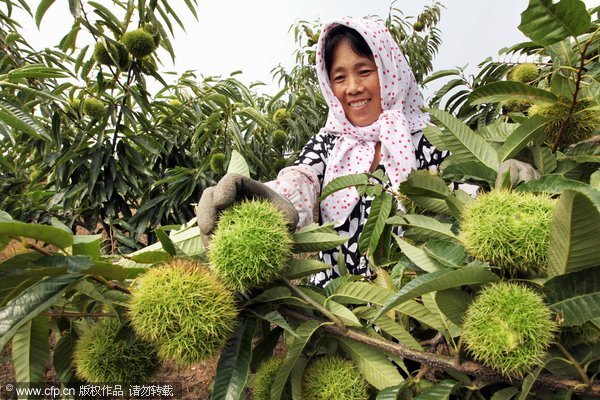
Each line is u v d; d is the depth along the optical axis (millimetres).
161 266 942
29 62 3180
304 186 1761
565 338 848
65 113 3031
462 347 870
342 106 2016
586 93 1208
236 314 910
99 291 987
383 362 1024
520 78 1921
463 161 1261
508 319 742
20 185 3498
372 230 1375
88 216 3480
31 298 783
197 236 1146
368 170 1887
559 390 801
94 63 3025
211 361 1030
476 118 2441
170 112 3613
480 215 861
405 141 1771
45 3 2557
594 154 1284
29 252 854
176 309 834
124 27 2883
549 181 967
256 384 1151
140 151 3859
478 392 907
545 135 1241
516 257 800
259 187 1074
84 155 3059
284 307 1063
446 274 790
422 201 1264
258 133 4340
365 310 1067
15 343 947
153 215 3375
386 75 1875
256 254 914
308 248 1115
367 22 1897
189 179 3262
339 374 1010
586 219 679
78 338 1151
